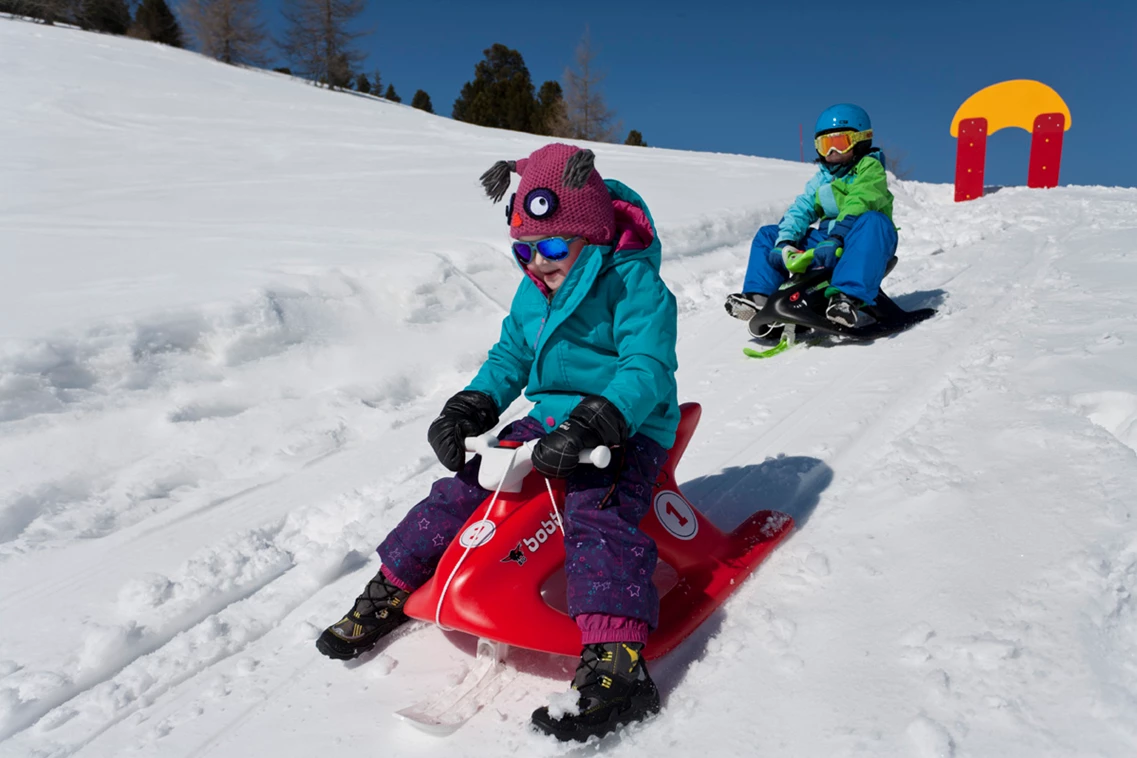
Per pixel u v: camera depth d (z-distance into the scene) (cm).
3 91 1941
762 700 172
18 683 213
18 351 353
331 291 482
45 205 829
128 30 4438
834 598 204
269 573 266
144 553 283
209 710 201
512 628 183
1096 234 664
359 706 195
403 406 418
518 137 2044
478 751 172
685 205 849
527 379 233
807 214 466
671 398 215
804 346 457
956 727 149
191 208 814
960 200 1200
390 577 208
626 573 182
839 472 285
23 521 301
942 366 375
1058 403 278
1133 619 168
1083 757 136
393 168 1183
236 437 365
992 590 186
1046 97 1255
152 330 397
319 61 3900
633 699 171
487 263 569
